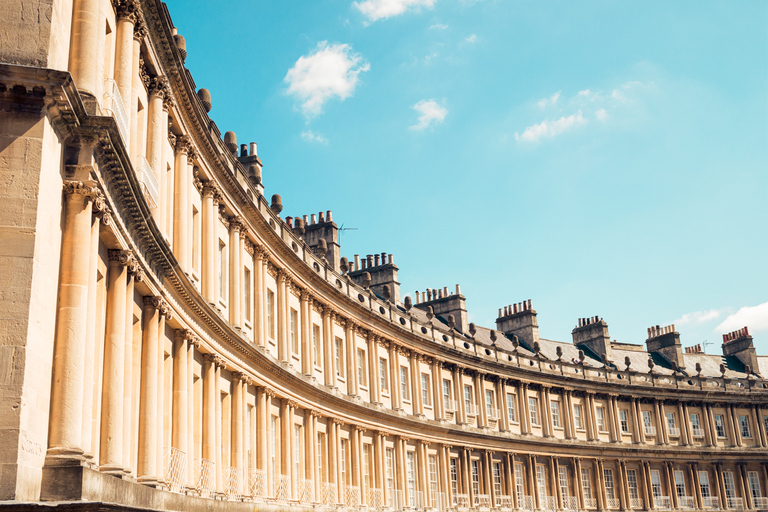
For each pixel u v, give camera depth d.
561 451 64.81
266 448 34.00
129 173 18.98
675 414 74.00
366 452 47.03
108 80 19.75
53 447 15.85
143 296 23.14
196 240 29.27
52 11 16.80
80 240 17.05
